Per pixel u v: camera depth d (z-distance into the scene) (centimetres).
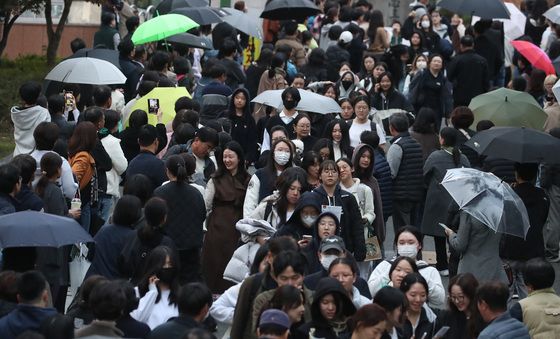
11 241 2488
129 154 3769
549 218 4088
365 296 2528
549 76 4728
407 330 2520
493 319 2398
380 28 6625
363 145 3431
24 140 3669
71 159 3409
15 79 5600
